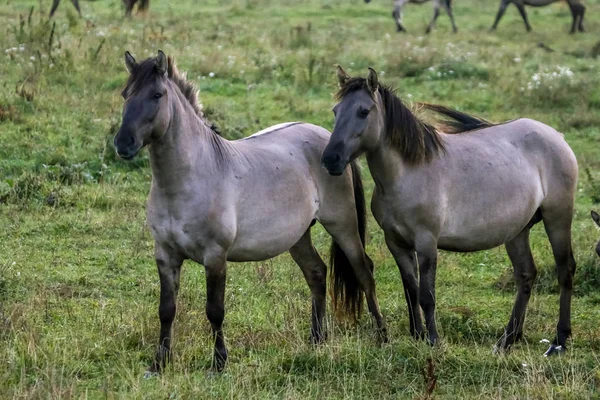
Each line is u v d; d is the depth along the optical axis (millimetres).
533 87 24531
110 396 9062
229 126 19562
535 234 16547
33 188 16141
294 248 11383
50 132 18625
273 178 10305
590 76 26594
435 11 37094
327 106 22453
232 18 36000
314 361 10242
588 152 20984
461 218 10867
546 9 47250
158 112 9242
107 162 17750
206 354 10422
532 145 11492
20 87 20906
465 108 23406
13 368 9594
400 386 9781
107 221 15297
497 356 10727
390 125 10398
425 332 10922
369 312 11453
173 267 9992
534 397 9344
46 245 14266
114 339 10703
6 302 11914
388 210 10727
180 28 30844
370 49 28562
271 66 25469
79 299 12227
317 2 43062
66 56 23031
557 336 11461
